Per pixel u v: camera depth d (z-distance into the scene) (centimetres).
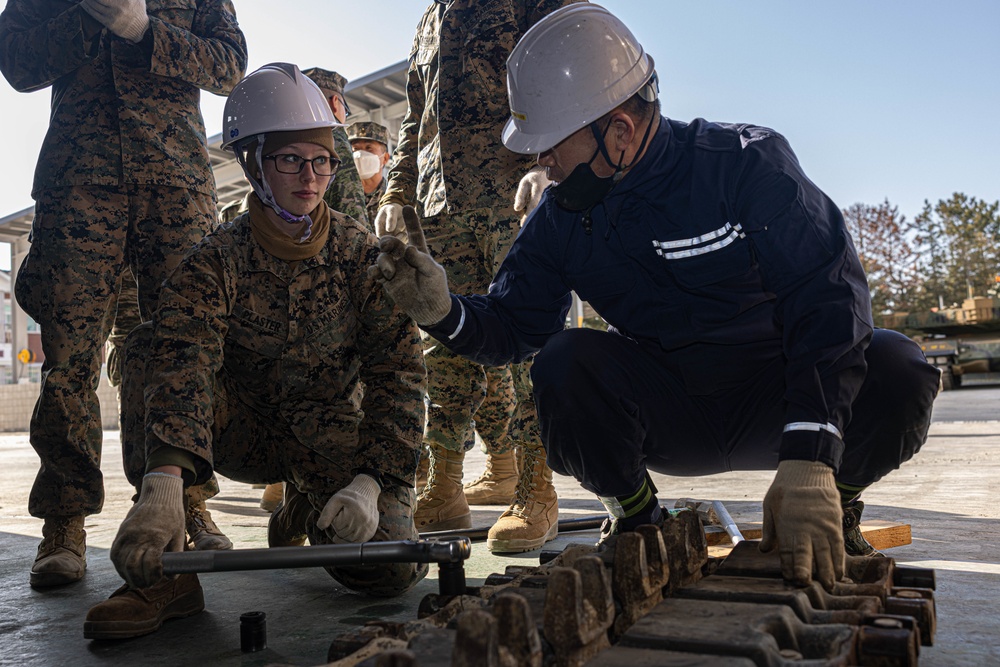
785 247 162
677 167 176
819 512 140
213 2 297
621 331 199
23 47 266
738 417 198
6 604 218
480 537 291
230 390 218
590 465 194
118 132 261
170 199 268
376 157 488
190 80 273
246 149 202
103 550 296
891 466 189
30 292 257
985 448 595
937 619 170
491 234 290
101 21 253
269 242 203
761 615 119
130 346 215
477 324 194
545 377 191
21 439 1689
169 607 192
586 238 191
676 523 148
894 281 4934
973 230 5819
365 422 203
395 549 146
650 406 198
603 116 171
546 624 111
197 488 271
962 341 2081
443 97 296
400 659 85
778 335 186
